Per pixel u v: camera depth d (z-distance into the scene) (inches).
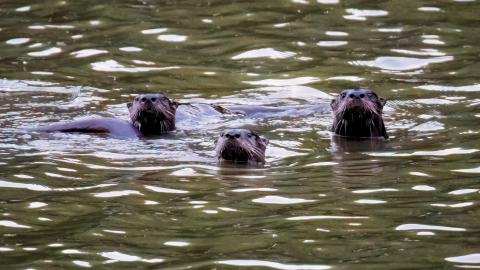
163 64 1836.9
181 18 2161.7
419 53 1870.1
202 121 1461.6
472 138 1234.6
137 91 1646.2
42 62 1839.3
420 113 1460.4
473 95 1569.9
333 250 709.9
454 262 673.0
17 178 980.6
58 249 716.7
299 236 751.7
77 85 1675.7
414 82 1685.5
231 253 703.7
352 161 1114.7
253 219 810.8
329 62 1839.3
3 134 1254.9
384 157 1135.6
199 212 838.5
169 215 826.8
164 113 1366.9
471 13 2138.3
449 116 1424.7
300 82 1721.2
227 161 1127.6
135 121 1375.5
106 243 733.9
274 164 1111.6
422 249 708.0
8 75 1734.7
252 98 1622.8
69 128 1288.1
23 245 729.0
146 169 1054.4
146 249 716.7
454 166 1043.3
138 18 2161.7
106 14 2188.7
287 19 2140.7
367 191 921.5
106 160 1102.4
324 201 877.8
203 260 685.9
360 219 805.2
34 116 1423.5
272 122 1448.1
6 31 2041.1
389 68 1788.9
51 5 2249.0
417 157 1119.0
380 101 1347.2
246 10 2222.0
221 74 1776.6
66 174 1009.5
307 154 1184.2
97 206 861.2
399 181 967.6
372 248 713.6
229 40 1994.3
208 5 2260.1
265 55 1893.5
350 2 2260.1
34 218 815.1
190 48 1943.9
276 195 908.6
